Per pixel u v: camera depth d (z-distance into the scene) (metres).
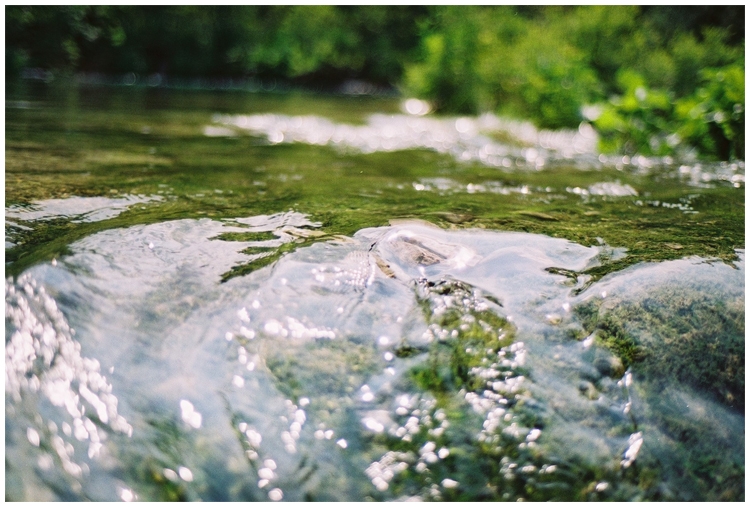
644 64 7.61
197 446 1.14
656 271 1.54
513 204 2.21
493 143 4.64
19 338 1.27
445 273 1.51
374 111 7.96
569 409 1.25
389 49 17.22
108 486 1.08
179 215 1.80
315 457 1.14
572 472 1.16
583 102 5.63
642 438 1.23
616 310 1.42
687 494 1.17
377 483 1.12
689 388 1.33
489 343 1.34
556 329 1.38
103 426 1.15
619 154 4.17
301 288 1.42
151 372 1.23
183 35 14.73
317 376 1.26
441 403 1.24
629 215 2.08
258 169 2.81
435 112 8.62
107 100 6.66
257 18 16.50
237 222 1.77
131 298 1.36
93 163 2.67
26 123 3.95
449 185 2.61
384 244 1.60
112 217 1.78
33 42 11.45
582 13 8.44
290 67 15.92
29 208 1.83
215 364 1.26
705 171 3.27
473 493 1.12
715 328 1.42
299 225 1.76
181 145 3.52
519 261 1.57
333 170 2.91
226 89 12.08
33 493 1.05
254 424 1.18
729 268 1.58
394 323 1.36
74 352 1.25
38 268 1.40
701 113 3.89
